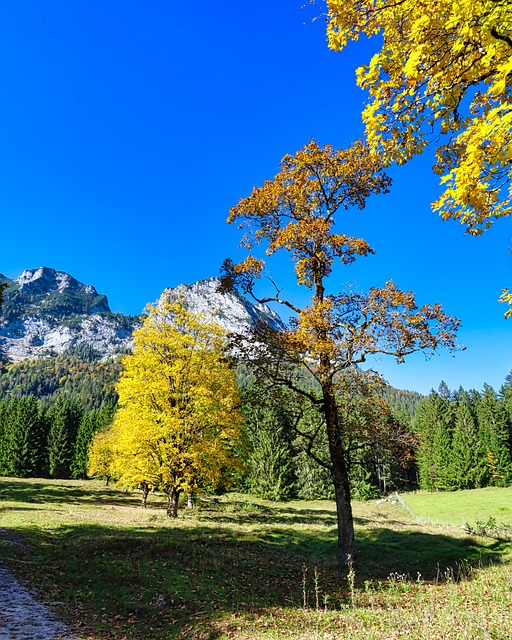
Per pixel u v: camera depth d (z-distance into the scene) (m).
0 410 87.38
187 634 8.11
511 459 70.50
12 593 9.67
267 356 13.52
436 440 70.88
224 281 15.48
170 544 13.85
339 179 15.03
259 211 15.40
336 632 7.79
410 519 35.38
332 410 14.09
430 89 4.11
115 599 9.94
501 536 20.23
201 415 21.55
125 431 22.08
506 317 4.29
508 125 3.20
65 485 56.09
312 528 23.22
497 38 3.32
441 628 7.16
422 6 3.66
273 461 54.78
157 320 23.73
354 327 12.77
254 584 11.35
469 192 3.66
